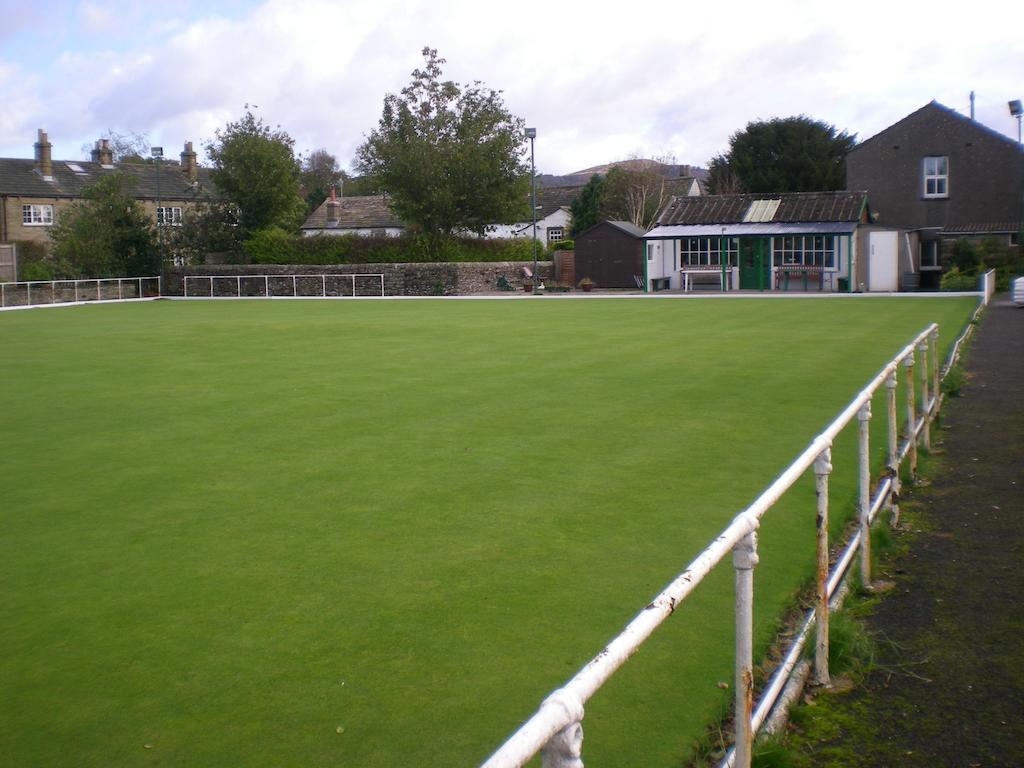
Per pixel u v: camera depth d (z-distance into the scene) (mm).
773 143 54031
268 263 42875
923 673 4008
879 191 39625
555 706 1783
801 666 3957
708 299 31141
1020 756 3318
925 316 21984
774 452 8211
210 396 11797
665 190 59031
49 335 21531
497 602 4895
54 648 4441
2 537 6156
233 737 3596
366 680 4043
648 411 10219
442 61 41562
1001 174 37969
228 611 4852
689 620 4594
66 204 53188
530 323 22234
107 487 7406
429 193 41031
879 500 5812
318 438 9094
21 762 3445
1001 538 5773
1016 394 10977
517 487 7168
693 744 3449
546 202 62375
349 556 5668
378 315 26484
